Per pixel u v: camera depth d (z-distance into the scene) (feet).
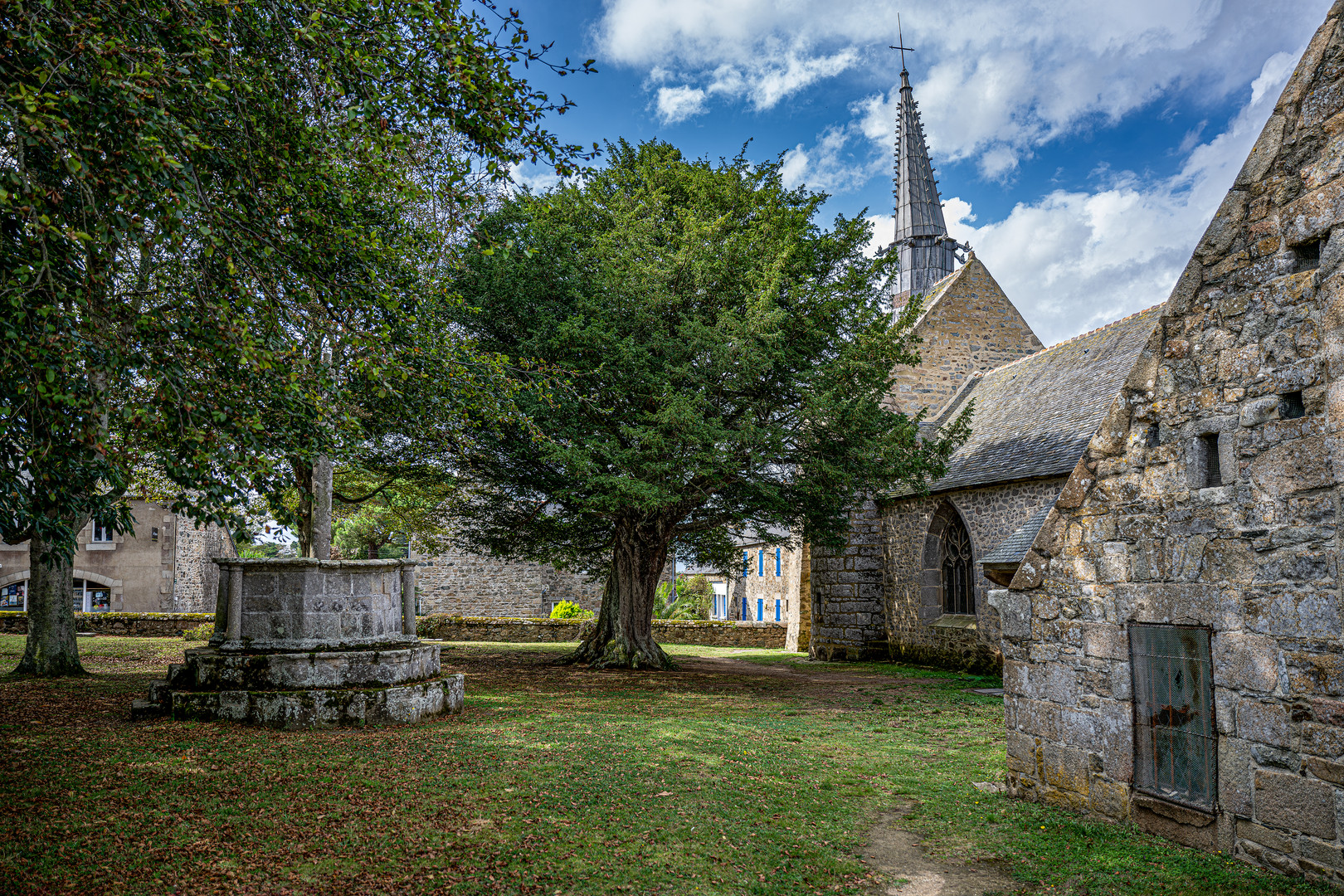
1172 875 15.72
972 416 71.72
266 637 31.32
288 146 22.84
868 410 46.85
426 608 111.34
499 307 47.70
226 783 21.22
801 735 30.60
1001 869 16.62
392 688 30.63
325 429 23.67
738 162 58.65
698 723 32.65
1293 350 15.67
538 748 26.50
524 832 18.13
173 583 94.22
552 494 52.13
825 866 16.67
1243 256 16.90
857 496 67.92
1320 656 14.87
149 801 19.54
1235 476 16.65
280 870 15.61
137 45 17.29
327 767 23.03
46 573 42.83
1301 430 15.39
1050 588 21.03
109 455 16.96
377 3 21.35
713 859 16.88
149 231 22.77
